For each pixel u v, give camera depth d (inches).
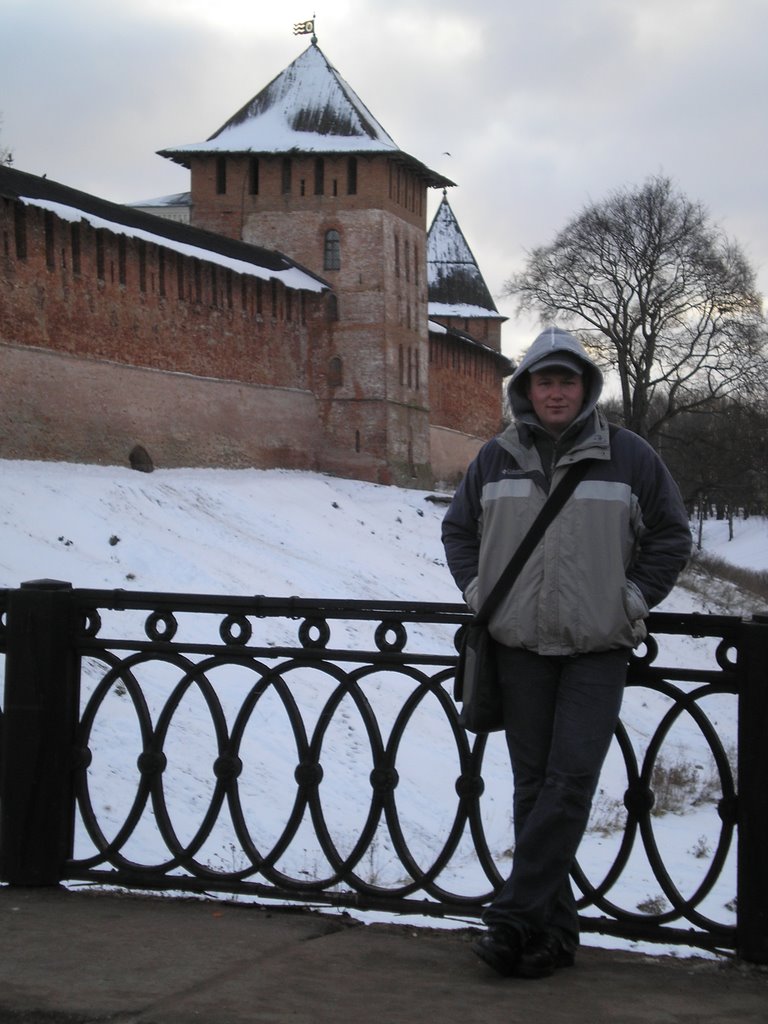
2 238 1278.3
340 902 221.1
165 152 1994.3
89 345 1416.1
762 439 2076.8
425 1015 176.2
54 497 1153.4
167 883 229.0
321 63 2076.8
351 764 645.9
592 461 192.9
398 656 216.7
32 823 233.6
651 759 207.3
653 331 2092.8
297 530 1462.8
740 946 200.8
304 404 1919.3
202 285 1646.2
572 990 188.4
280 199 1984.5
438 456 2333.9
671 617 205.0
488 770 663.8
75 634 235.9
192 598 227.9
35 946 202.1
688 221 2082.9
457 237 3267.7
